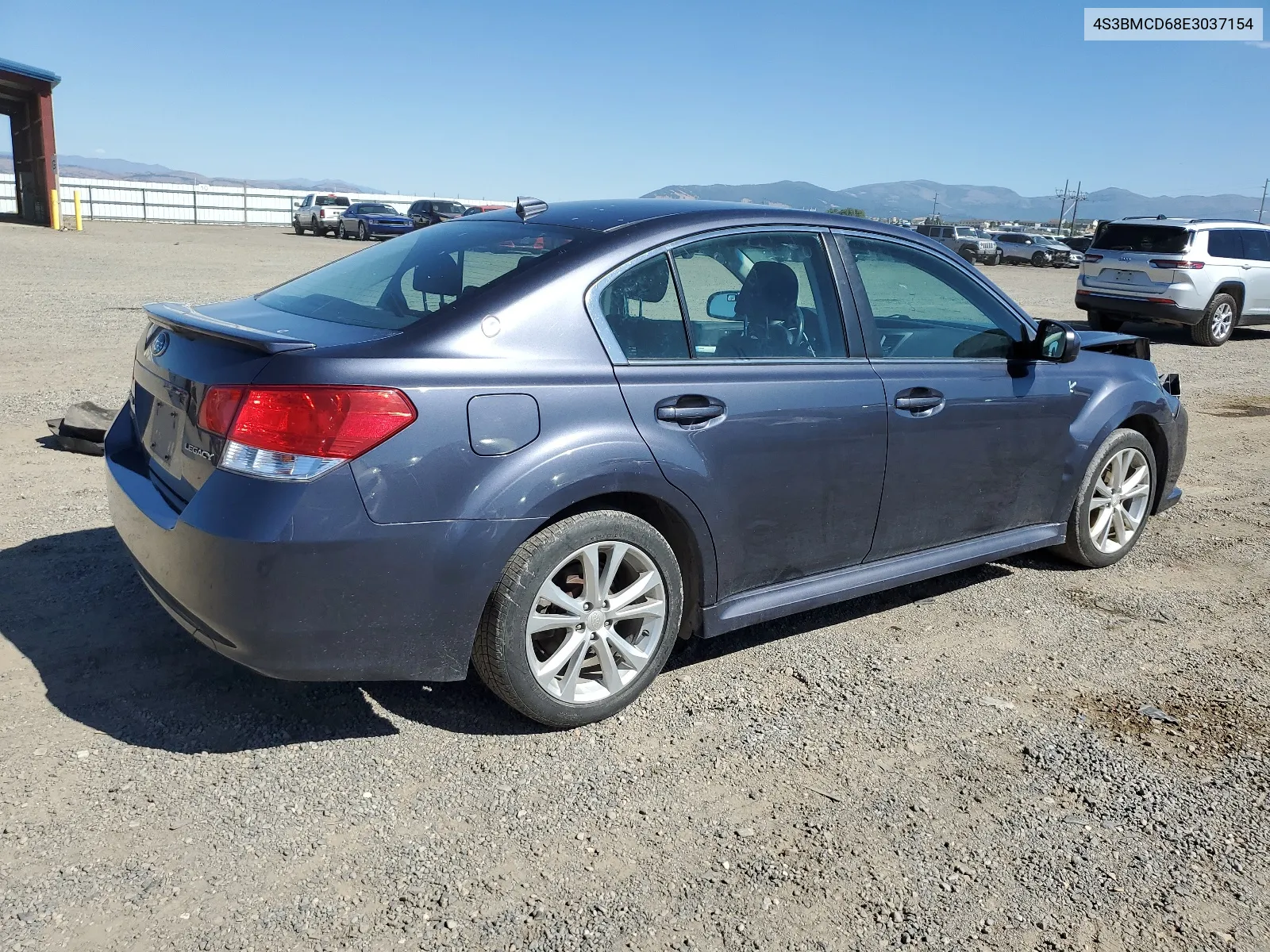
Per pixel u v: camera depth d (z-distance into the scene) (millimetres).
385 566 2803
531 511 2969
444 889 2502
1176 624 4418
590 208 3699
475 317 3000
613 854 2672
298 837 2670
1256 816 2982
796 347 3662
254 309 3480
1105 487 4934
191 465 2934
